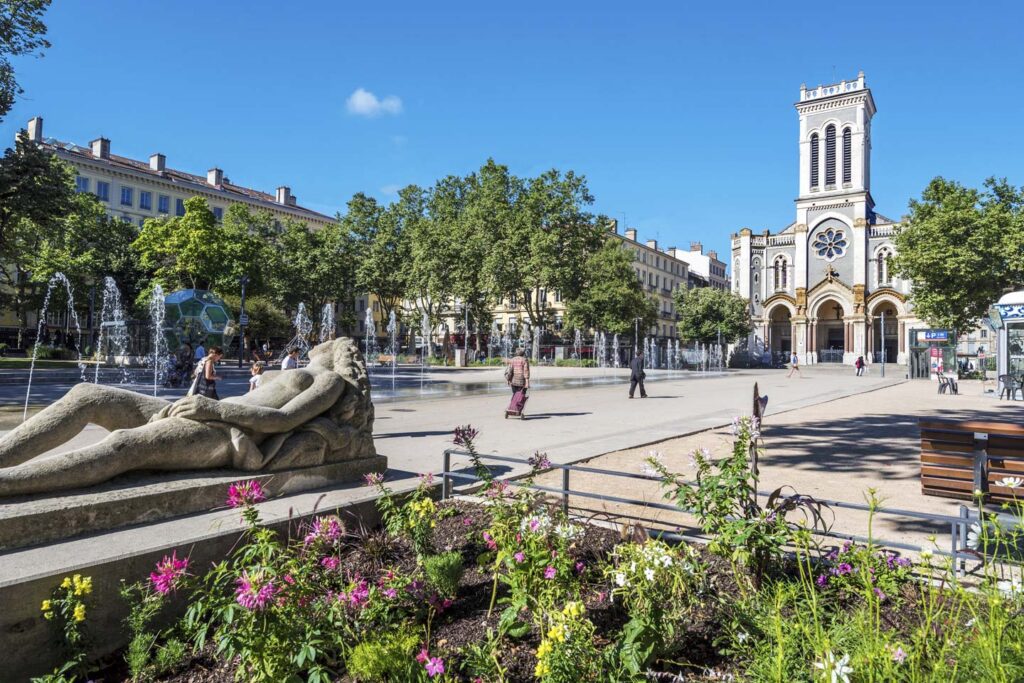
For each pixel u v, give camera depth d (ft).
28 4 71.82
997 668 7.87
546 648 9.16
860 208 220.64
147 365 127.13
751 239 246.68
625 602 11.51
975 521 11.55
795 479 25.82
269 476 16.66
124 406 15.70
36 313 180.65
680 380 121.19
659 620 10.27
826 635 8.96
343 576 13.19
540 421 45.57
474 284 172.65
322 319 217.77
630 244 284.82
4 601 10.25
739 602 11.08
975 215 117.91
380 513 17.25
